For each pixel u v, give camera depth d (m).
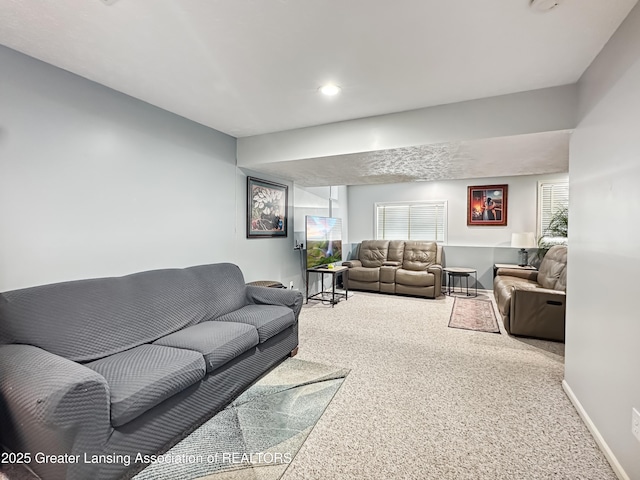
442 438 1.80
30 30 1.67
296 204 5.17
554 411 2.07
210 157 3.31
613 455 1.58
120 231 2.45
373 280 6.01
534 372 2.63
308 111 2.84
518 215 6.05
